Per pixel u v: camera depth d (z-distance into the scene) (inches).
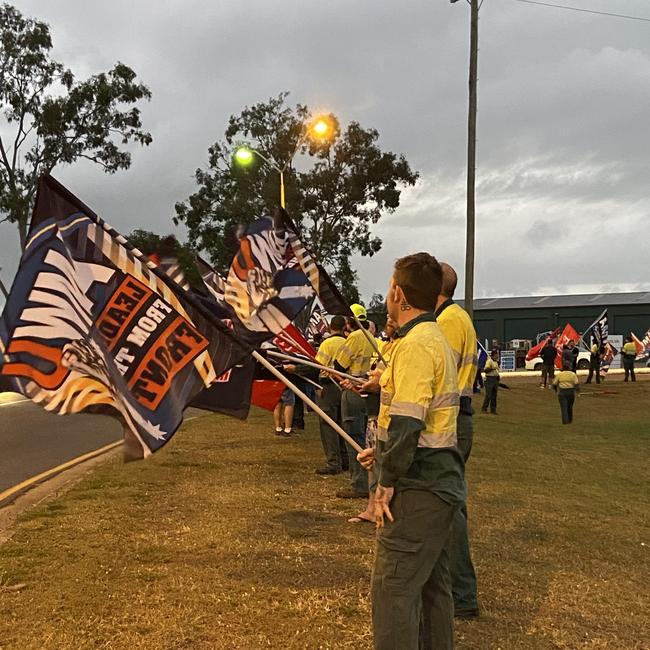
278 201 1467.8
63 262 149.6
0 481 329.1
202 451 403.5
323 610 170.6
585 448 494.9
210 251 1545.3
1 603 170.9
